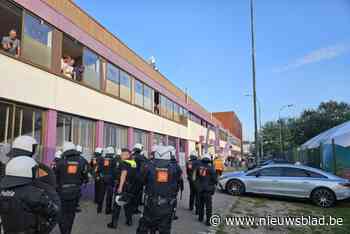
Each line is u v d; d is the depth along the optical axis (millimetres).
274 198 12734
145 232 4770
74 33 12586
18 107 9523
